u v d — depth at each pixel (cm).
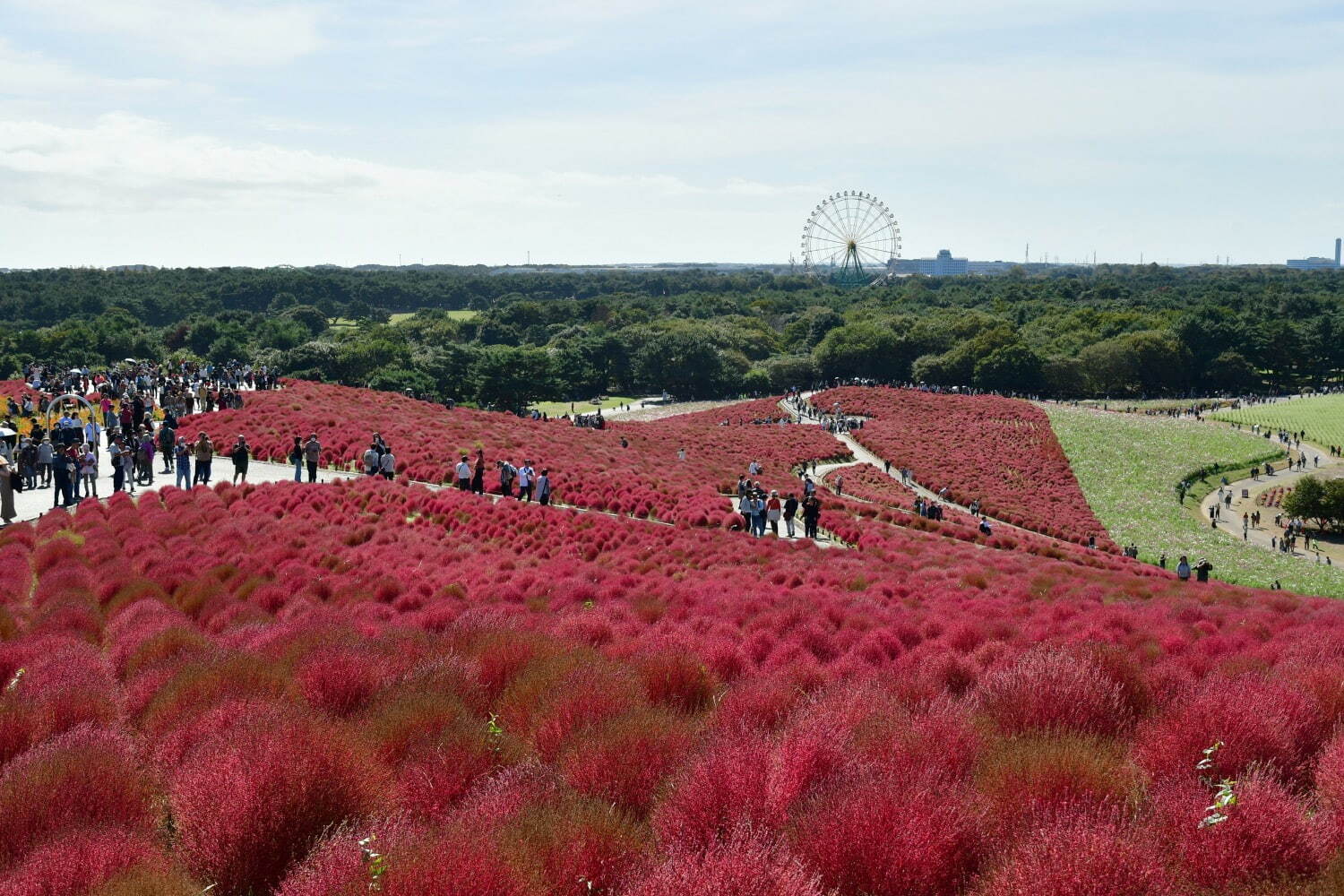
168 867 734
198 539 2756
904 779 784
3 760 1001
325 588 2177
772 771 830
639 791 874
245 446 4097
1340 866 687
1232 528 8262
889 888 691
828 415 12612
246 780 800
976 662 1403
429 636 1461
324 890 673
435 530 3366
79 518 3050
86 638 1587
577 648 1316
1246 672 1191
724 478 6669
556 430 7769
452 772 888
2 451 3722
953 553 3988
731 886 643
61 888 685
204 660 1211
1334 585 5956
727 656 1416
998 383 15775
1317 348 17262
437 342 19750
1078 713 1012
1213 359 16588
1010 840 738
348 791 823
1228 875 710
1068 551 5400
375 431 5662
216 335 18438
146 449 3959
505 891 653
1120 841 677
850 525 4547
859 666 1395
